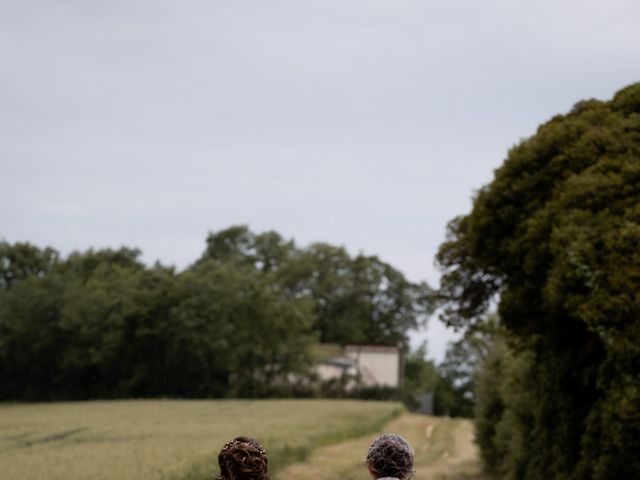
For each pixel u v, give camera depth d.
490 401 33.22
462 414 125.38
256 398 100.44
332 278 132.12
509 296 21.47
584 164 20.73
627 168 19.03
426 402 125.19
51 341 101.38
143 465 24.86
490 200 22.38
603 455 17.03
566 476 19.36
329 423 50.34
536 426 22.27
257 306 102.56
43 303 101.75
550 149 21.64
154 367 99.00
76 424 51.94
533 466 22.19
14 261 124.88
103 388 102.19
